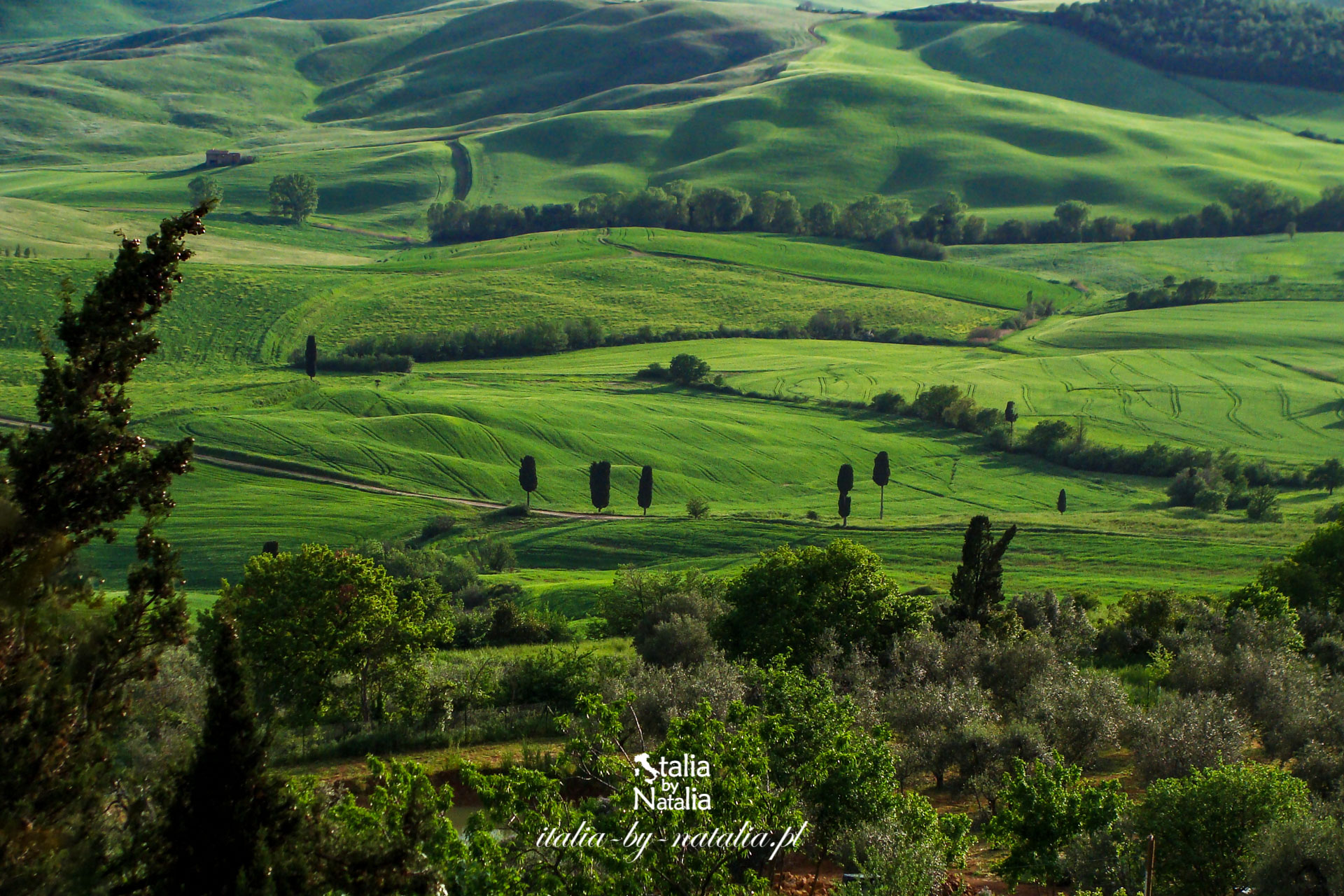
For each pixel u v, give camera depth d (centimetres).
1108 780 2517
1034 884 1936
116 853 1053
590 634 5122
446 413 13575
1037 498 12044
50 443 927
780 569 4003
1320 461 12900
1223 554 8556
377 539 10044
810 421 14475
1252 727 2906
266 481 11375
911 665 3281
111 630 973
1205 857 1728
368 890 1116
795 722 1914
